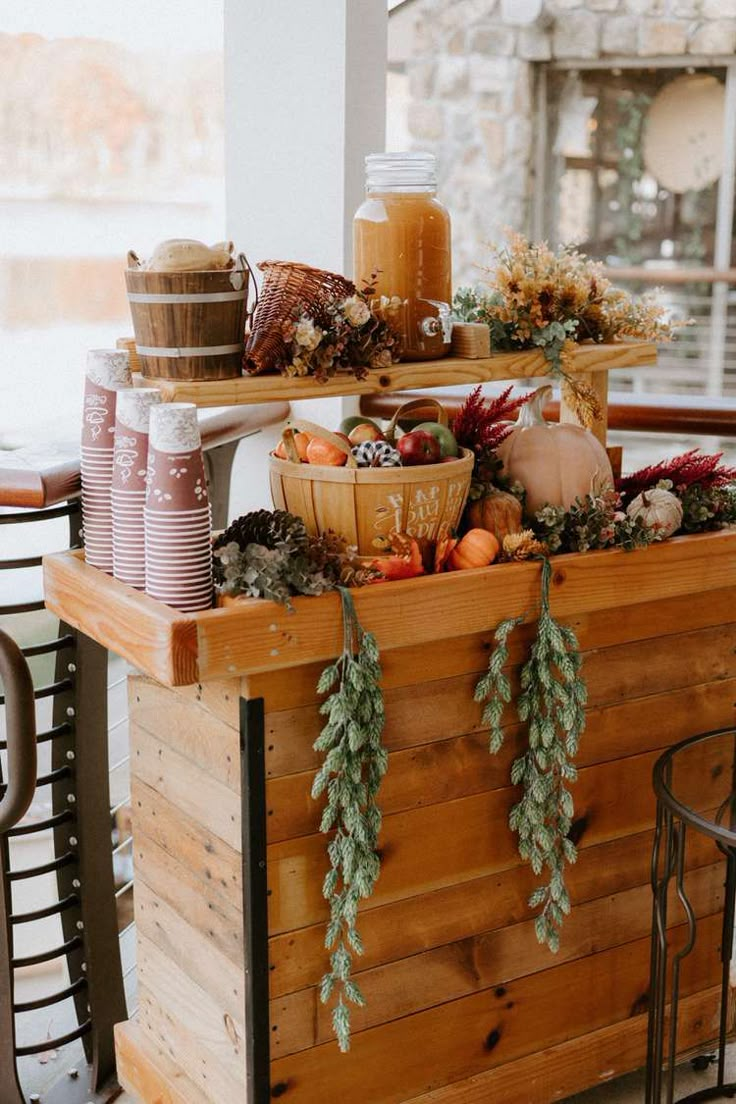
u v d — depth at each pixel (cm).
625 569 197
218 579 171
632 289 872
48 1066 231
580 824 208
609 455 228
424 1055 198
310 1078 187
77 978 226
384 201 189
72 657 205
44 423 602
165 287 164
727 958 229
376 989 190
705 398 272
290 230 288
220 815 178
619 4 815
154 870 200
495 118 834
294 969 181
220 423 254
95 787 212
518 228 844
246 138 289
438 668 185
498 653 184
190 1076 200
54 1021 246
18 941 318
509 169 838
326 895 176
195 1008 195
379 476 176
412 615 175
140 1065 212
